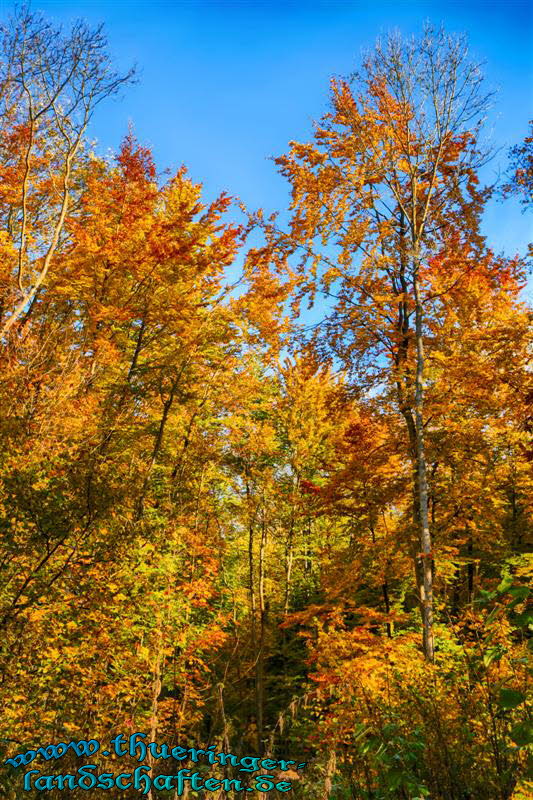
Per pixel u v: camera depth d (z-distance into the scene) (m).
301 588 19.17
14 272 12.39
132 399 13.52
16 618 6.60
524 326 11.22
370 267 13.16
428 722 3.54
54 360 9.28
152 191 14.96
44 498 6.97
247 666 15.01
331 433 17.58
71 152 12.38
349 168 12.92
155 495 13.78
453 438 11.77
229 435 16.72
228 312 14.70
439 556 11.61
